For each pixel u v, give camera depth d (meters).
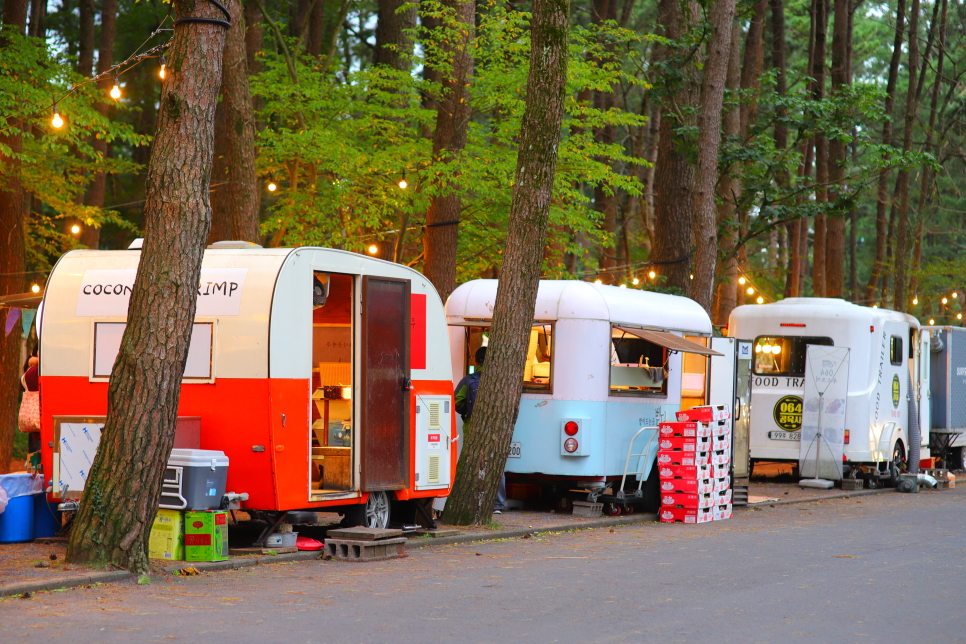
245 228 17.23
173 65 9.23
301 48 25.53
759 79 25.17
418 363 12.12
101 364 11.07
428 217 20.84
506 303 13.38
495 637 7.09
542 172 13.38
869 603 8.76
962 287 42.41
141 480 9.08
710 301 20.16
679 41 22.62
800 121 24.33
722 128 27.50
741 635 7.36
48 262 24.75
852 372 20.67
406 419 11.84
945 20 38.94
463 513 13.20
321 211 21.22
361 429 11.20
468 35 21.03
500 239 24.03
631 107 42.94
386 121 21.53
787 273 39.53
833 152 33.59
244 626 7.25
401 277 11.84
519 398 13.54
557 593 8.88
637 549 11.93
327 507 11.37
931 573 10.46
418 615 7.79
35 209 31.31
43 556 9.91
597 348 14.64
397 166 20.48
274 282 10.32
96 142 32.16
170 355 9.13
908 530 14.27
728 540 12.91
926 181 40.59
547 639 7.07
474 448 13.30
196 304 9.47
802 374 21.30
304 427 10.61
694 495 14.90
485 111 22.73
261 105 26.97
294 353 10.51
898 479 21.30
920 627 7.84
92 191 25.83
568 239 24.31
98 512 9.04
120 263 11.33
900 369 21.83
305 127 20.77
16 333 18.67
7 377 18.58
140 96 36.66
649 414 15.59
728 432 15.73
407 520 12.34
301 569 9.84
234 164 17.27
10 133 17.50
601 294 14.87
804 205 24.22
